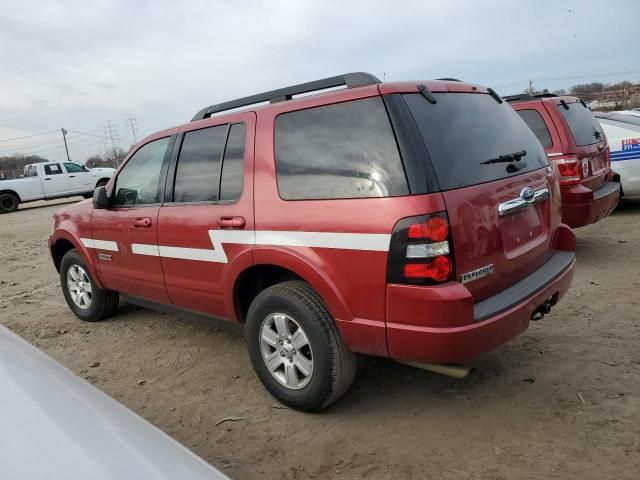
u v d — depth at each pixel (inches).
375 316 104.3
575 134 222.4
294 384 123.3
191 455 58.1
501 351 147.5
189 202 144.6
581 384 125.7
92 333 196.4
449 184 101.3
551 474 96.0
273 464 107.3
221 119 139.2
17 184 805.2
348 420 120.3
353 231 104.8
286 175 119.6
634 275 200.2
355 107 109.3
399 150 101.0
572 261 130.6
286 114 121.9
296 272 115.7
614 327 155.7
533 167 128.1
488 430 111.3
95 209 182.9
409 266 97.7
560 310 173.3
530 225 122.3
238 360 160.9
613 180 260.8
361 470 102.7
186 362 162.7
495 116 126.7
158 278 158.2
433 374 138.3
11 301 257.4
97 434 54.4
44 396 60.0
